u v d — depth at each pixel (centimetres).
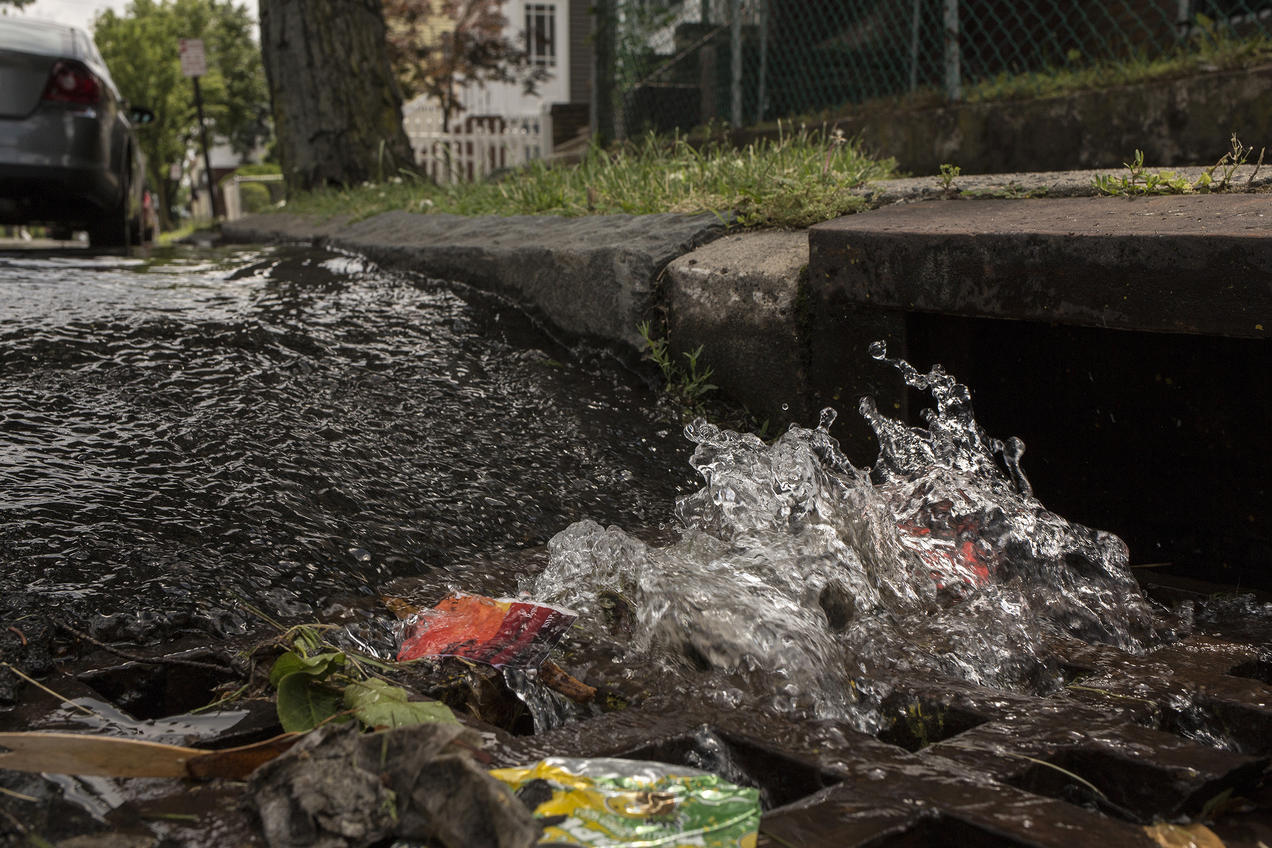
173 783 136
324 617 203
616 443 322
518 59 1777
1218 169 309
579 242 402
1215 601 242
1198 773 138
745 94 822
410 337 380
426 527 251
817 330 312
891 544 236
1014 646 197
